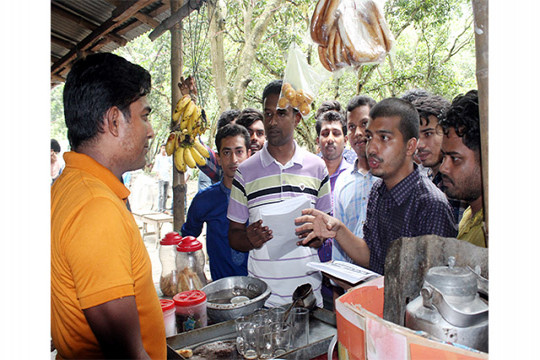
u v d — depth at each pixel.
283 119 1.69
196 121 2.18
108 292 0.76
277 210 1.59
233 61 4.43
